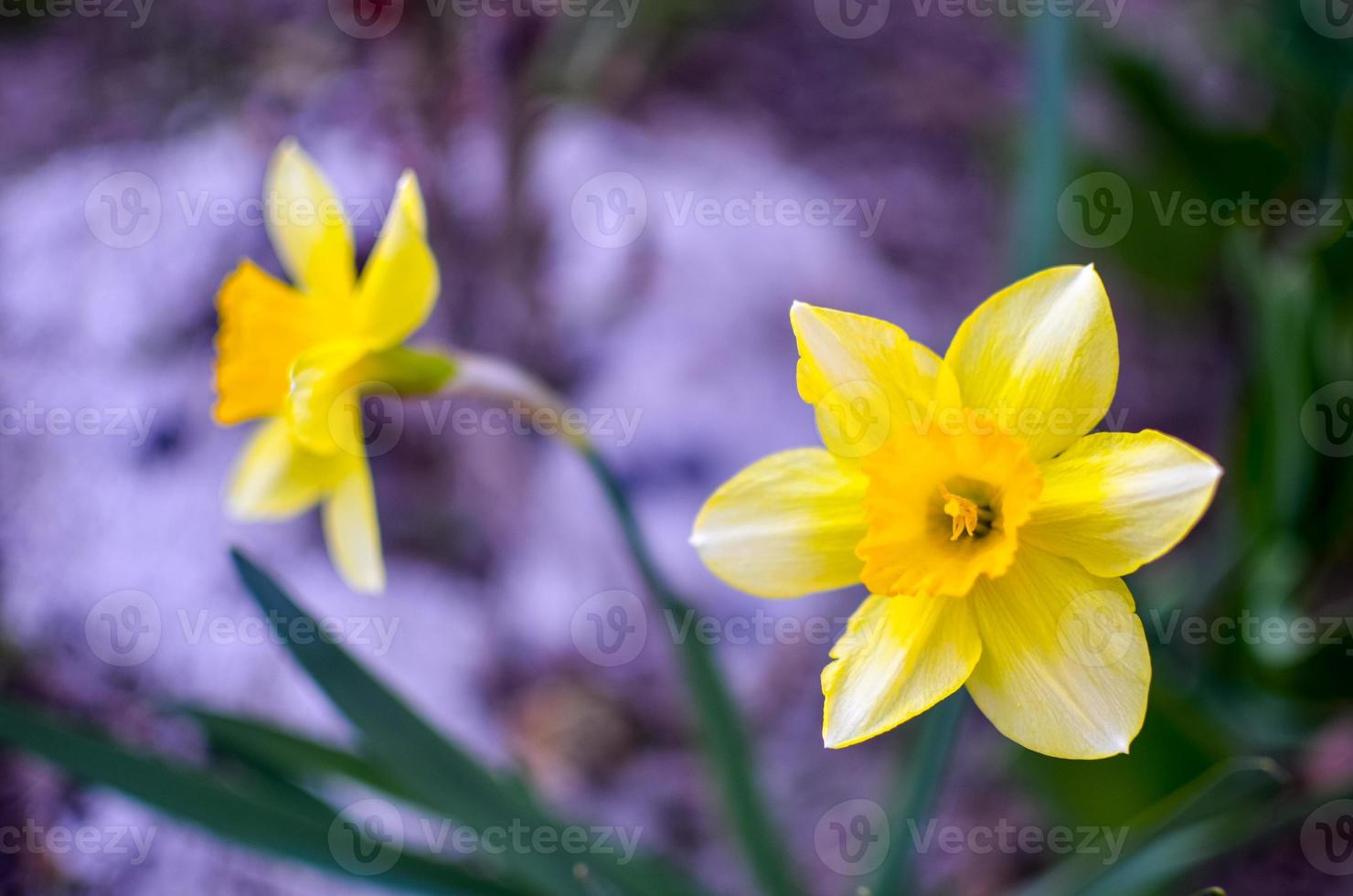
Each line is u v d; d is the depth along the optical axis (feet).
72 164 2.82
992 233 2.90
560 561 2.39
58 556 2.25
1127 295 2.89
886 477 1.54
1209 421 2.68
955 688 1.52
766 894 1.78
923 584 1.53
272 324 1.75
